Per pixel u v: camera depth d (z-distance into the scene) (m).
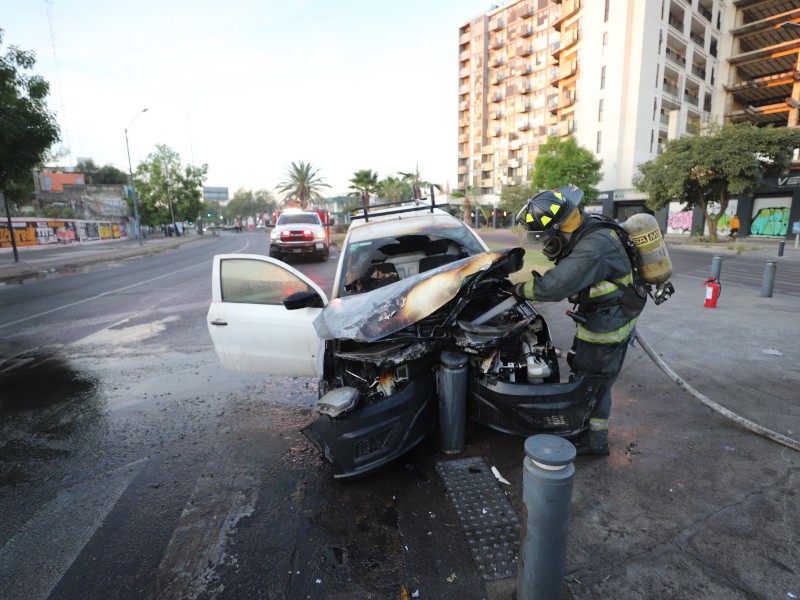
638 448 3.11
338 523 2.53
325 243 15.97
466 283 2.84
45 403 4.44
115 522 2.65
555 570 1.77
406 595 2.03
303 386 4.67
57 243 32.06
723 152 22.30
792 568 2.06
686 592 1.96
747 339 5.46
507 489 2.74
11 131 11.74
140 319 7.96
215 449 3.45
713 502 2.53
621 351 2.71
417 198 5.46
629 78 36.50
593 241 2.46
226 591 2.10
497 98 65.94
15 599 2.12
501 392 2.88
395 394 2.83
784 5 41.72
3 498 2.92
